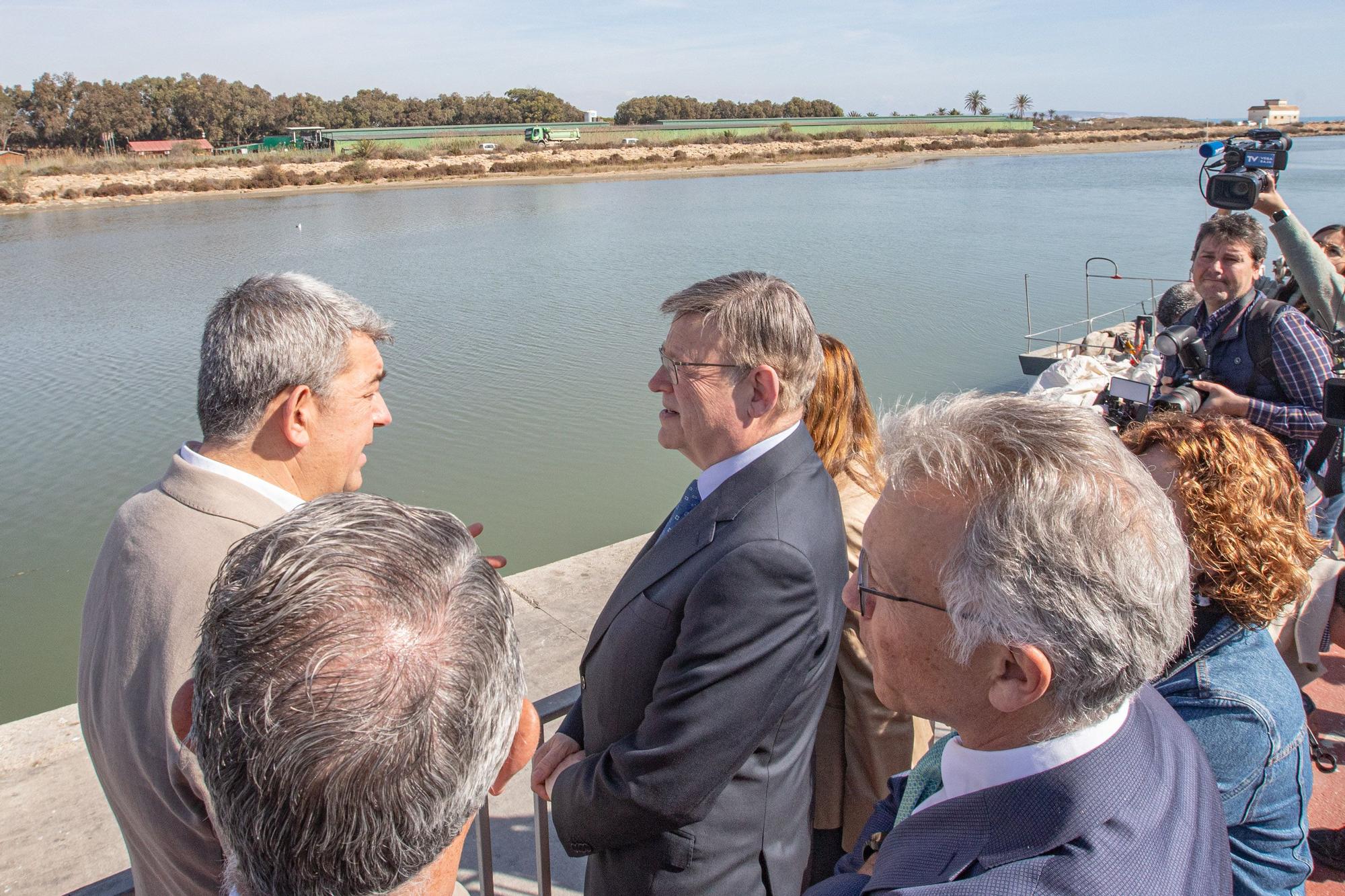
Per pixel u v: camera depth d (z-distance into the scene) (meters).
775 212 38.41
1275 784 1.36
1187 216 32.47
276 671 0.80
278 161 72.62
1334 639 2.31
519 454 10.91
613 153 84.19
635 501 9.61
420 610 0.86
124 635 1.43
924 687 1.09
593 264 24.88
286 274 1.75
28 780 3.20
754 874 1.67
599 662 1.79
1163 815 1.00
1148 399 3.38
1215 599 1.46
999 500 1.00
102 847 2.89
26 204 52.22
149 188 58.38
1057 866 0.94
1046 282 19.58
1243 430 1.59
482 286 22.02
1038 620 0.96
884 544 1.10
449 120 133.50
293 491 1.75
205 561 1.46
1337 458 3.15
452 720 0.83
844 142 100.62
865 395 2.26
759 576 1.57
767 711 1.57
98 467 10.81
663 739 1.55
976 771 1.07
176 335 17.64
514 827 2.89
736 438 1.80
